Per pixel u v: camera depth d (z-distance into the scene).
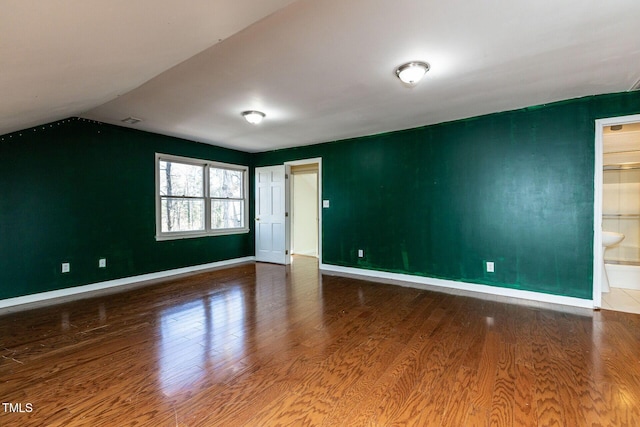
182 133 4.77
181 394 1.82
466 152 4.07
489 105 3.54
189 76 2.66
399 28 1.97
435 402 1.73
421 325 2.86
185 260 5.23
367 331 2.73
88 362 2.19
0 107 2.25
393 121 4.14
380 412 1.65
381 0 1.68
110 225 4.31
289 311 3.26
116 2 1.18
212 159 5.64
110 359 2.23
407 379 1.96
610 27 1.98
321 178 5.51
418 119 4.06
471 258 4.07
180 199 5.20
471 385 1.89
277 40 2.09
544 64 2.51
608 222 4.50
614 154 4.43
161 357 2.26
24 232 3.57
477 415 1.62
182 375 2.02
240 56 2.31
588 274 3.35
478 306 3.41
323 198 5.49
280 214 6.05
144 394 1.82
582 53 2.33
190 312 3.23
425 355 2.28
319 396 1.80
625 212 4.41
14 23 1.19
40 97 2.28
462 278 4.14
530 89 3.06
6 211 3.45
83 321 2.98
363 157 5.01
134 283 4.48
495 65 2.51
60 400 1.76
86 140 4.07
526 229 3.69
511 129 3.75
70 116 3.62
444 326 2.84
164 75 2.63
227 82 2.79
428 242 4.42
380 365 2.14
